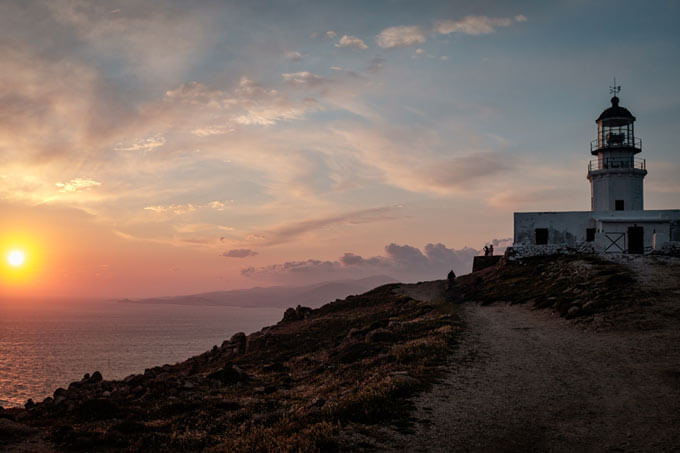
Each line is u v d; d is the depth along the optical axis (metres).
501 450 13.14
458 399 17.42
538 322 35.00
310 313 61.31
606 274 45.41
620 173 69.12
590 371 21.09
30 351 195.38
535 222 68.06
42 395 105.56
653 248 62.31
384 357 25.83
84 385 28.05
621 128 72.44
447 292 57.88
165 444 15.49
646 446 13.14
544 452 13.00
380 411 15.76
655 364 21.50
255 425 16.70
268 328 56.97
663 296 35.06
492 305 46.03
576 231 66.50
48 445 15.64
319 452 12.73
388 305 54.09
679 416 15.21
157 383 24.62
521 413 15.97
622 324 30.02
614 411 15.98
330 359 30.72
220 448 14.49
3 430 16.44
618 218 64.00
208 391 24.02
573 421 15.21
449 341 28.19
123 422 17.45
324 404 17.94
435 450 13.12
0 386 116.12
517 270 58.94
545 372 21.17
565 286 45.00
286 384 25.59
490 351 25.70
